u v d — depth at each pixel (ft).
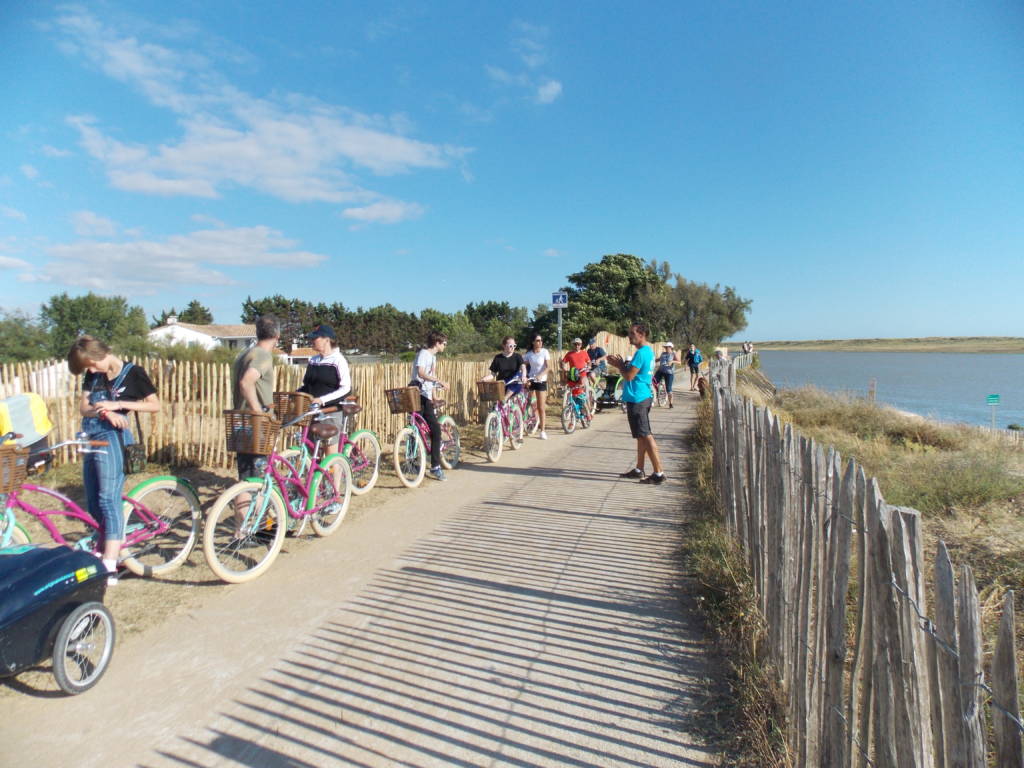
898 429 45.78
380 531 18.60
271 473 15.84
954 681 4.89
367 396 33.88
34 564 10.22
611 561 15.61
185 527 16.49
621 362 24.23
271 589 14.46
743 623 11.41
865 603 6.67
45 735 9.32
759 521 11.78
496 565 15.56
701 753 8.60
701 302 139.54
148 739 9.20
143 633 12.39
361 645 11.79
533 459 29.91
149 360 26.37
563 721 9.38
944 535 18.02
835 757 7.23
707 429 32.78
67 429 25.91
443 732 9.19
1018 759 4.23
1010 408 122.11
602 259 146.51
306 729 9.36
